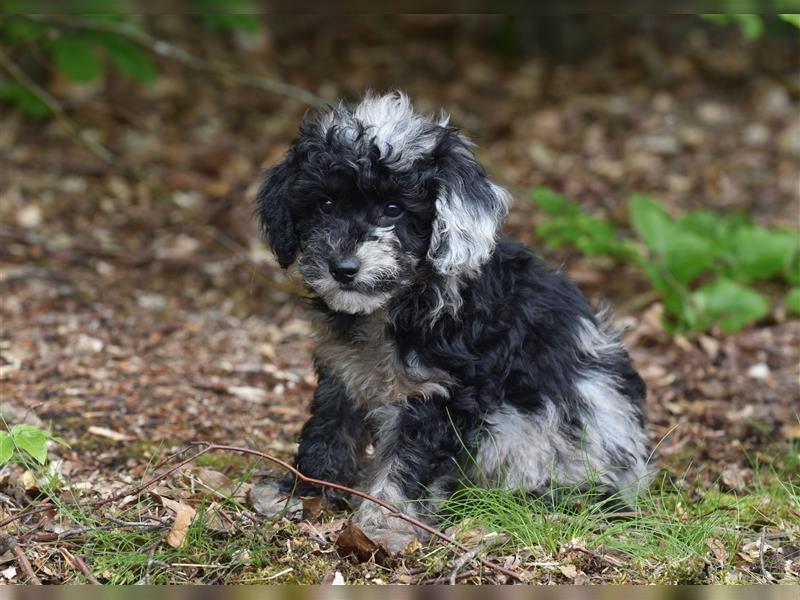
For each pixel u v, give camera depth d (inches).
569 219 383.6
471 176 219.3
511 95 588.4
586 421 233.8
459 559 206.7
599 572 208.5
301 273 221.9
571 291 242.1
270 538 214.7
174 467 226.4
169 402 298.0
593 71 617.9
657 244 367.9
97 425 278.4
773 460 275.3
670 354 351.6
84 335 342.0
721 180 495.8
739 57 630.5
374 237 213.0
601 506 232.2
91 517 219.3
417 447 219.9
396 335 220.5
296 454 241.3
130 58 430.6
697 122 560.4
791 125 554.6
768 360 350.0
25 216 429.4
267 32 626.5
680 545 215.9
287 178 229.3
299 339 357.7
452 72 610.5
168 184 465.1
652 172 504.7
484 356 222.7
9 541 207.3
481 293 223.8
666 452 284.7
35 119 510.6
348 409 236.2
